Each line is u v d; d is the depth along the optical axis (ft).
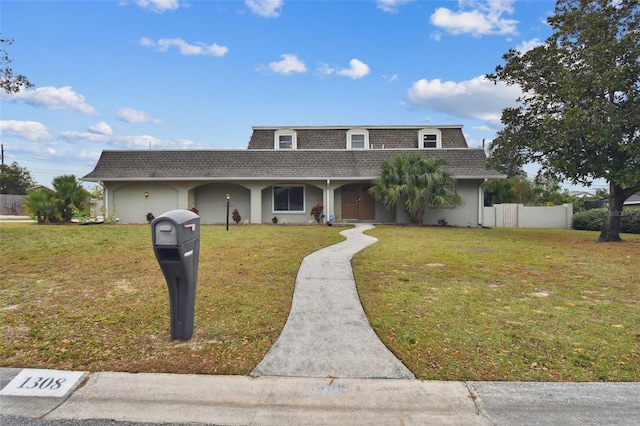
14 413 8.61
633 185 35.01
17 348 11.34
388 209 57.98
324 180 57.77
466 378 10.04
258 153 59.88
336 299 16.44
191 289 12.03
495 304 15.83
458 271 21.74
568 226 65.98
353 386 9.72
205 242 32.37
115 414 8.60
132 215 58.08
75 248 28.17
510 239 38.32
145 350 11.37
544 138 37.35
